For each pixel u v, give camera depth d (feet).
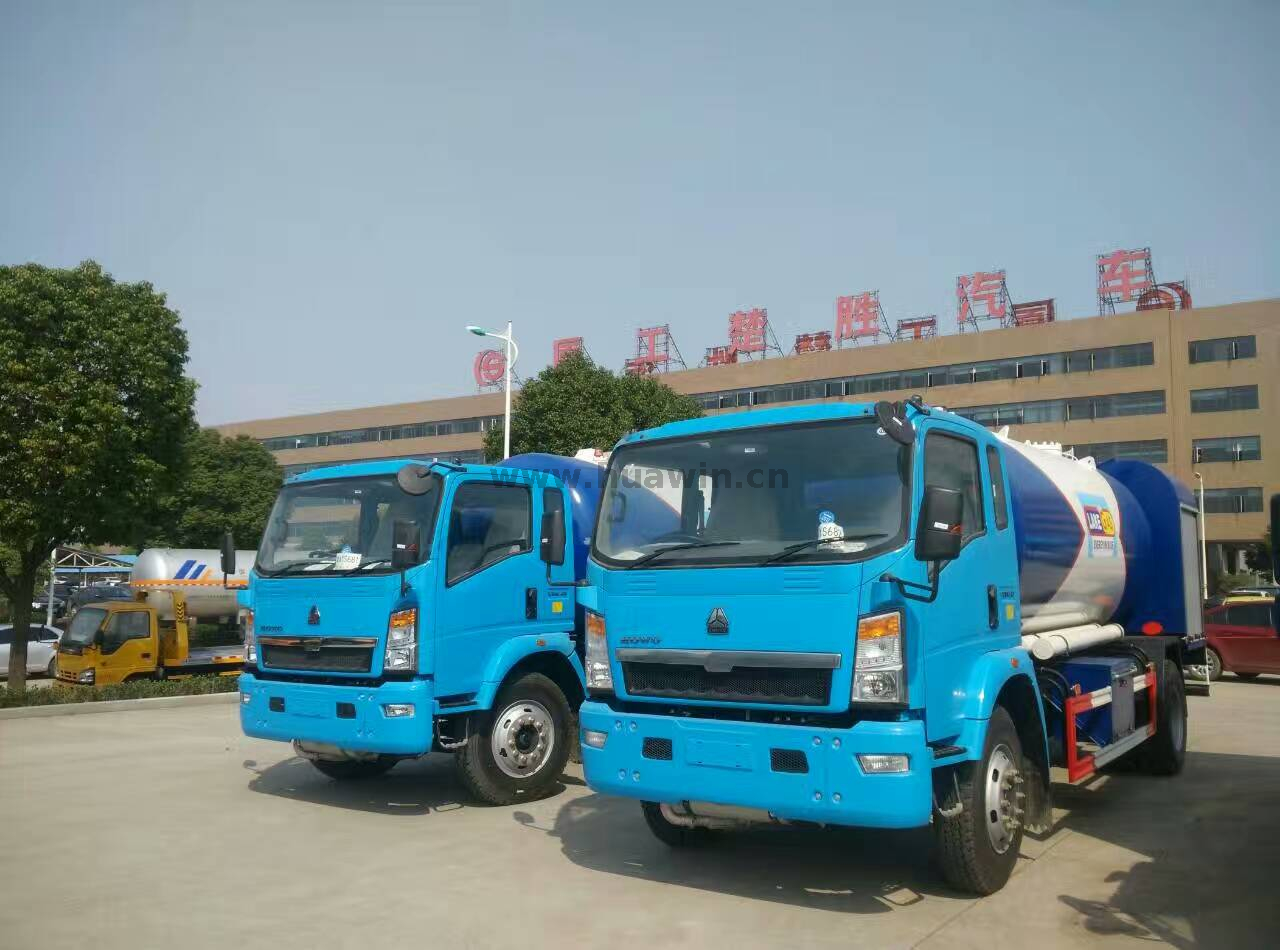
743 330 195.11
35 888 18.66
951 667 16.90
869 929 16.25
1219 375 154.81
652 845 21.58
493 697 24.95
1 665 76.28
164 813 24.91
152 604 65.26
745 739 16.34
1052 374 166.09
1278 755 32.78
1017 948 15.38
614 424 100.58
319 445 244.42
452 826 23.41
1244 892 17.99
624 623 18.06
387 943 15.78
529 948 15.55
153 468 54.19
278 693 25.02
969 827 17.21
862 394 179.22
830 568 15.97
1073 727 21.45
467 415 221.25
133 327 54.03
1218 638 63.05
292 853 21.08
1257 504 150.82
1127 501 28.81
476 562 25.14
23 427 51.26
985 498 19.21
